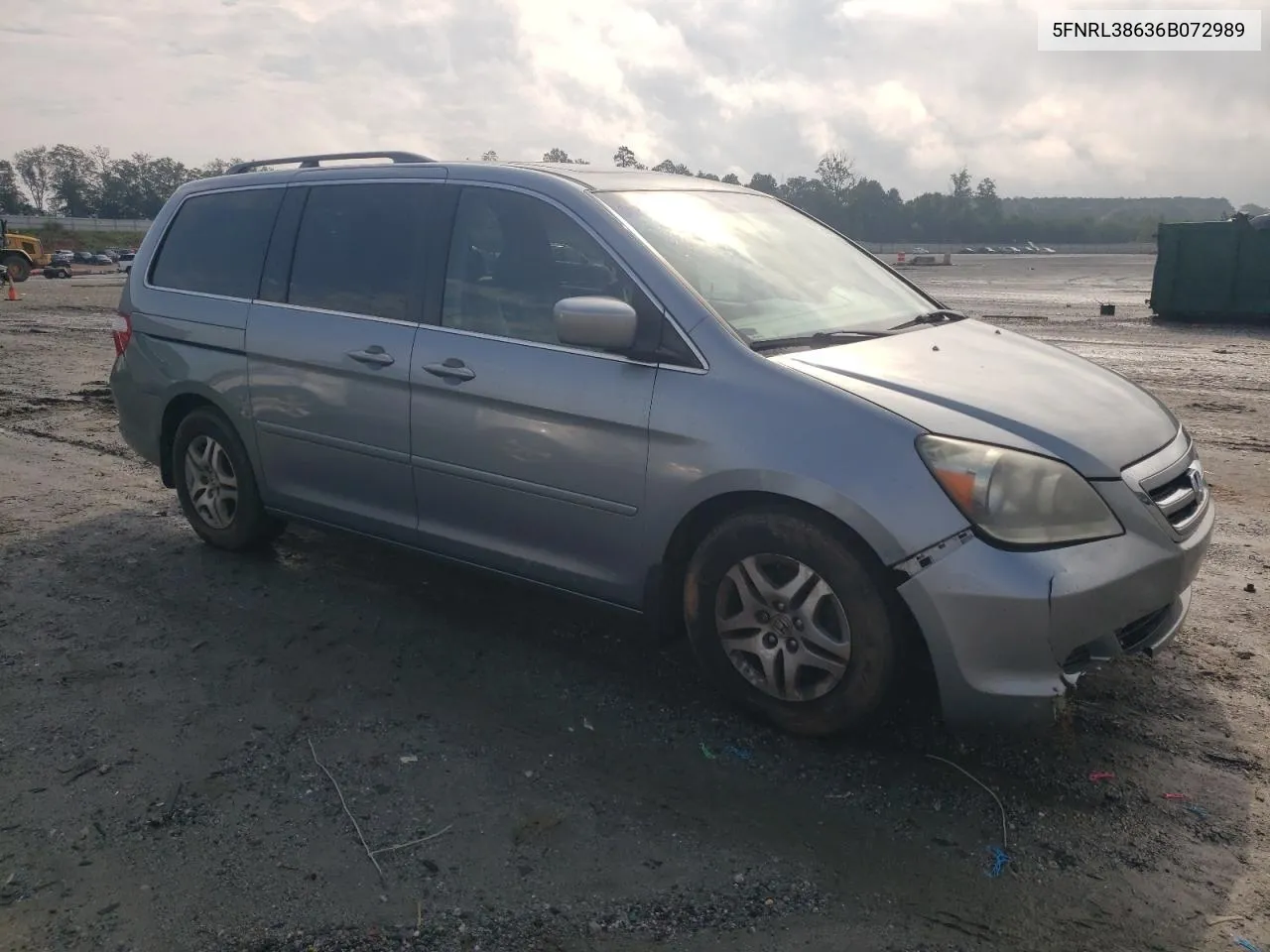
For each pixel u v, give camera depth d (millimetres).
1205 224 18688
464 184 4277
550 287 3924
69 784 3240
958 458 3078
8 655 4156
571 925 2625
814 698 3389
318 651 4215
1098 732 3525
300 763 3375
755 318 3711
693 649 3691
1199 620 4434
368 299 4445
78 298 25812
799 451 3240
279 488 4910
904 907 2695
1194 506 3496
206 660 4125
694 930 2609
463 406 4035
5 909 2678
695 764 3365
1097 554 3090
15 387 10531
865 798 3166
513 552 4066
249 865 2855
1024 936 2592
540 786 3240
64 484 6723
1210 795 3164
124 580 4984
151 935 2588
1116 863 2865
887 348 3736
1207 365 12875
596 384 3668
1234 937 2584
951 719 3193
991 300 26078
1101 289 32844
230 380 4945
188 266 5293
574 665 4074
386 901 2711
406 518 4410
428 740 3520
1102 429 3324
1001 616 3016
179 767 3348
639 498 3613
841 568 3230
